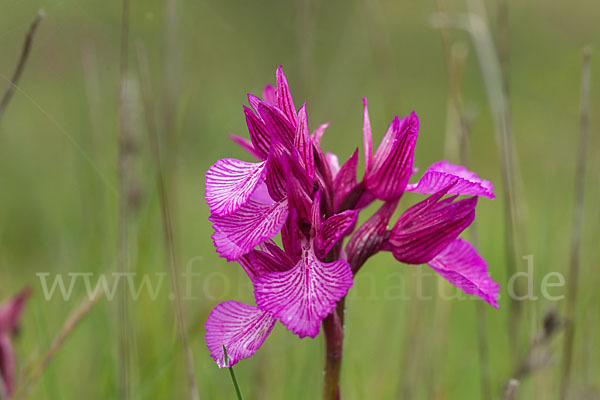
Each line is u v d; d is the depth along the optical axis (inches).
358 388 19.1
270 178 15.5
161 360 19.4
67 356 20.9
